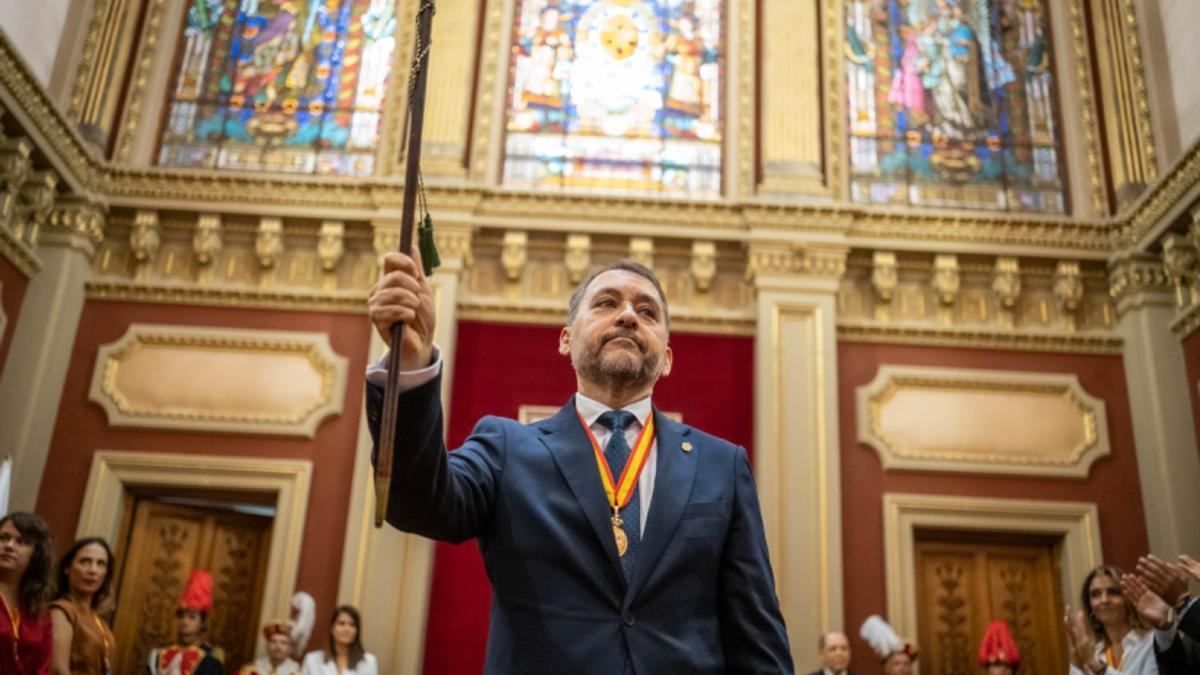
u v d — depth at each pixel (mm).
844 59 8422
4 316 6762
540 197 7562
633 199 7547
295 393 7215
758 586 1716
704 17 8547
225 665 7066
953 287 7512
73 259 7227
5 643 3385
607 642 1535
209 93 8180
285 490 6957
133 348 7246
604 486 1715
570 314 2055
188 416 7082
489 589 6812
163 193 7500
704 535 1687
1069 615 3801
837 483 6926
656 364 1914
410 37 8289
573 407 1884
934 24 8586
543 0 8594
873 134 8188
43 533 3609
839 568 6719
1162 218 7035
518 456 1736
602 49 8406
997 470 7121
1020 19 8578
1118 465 7176
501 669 1543
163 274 7488
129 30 8094
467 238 7438
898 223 7605
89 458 6980
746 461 1880
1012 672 5938
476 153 7824
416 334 1533
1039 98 8328
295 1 8547
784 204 7516
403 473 1502
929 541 7320
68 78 7570
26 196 6918
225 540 7402
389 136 7969
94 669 3977
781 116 7969
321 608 6688
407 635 6496
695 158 8055
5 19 6766
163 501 7277
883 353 7480
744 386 7348
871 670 6656
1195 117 7266
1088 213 7797
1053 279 7656
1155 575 3414
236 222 7605
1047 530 7035
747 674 1653
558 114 8172
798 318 7332
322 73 8305
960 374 7375
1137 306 7328
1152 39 7824
